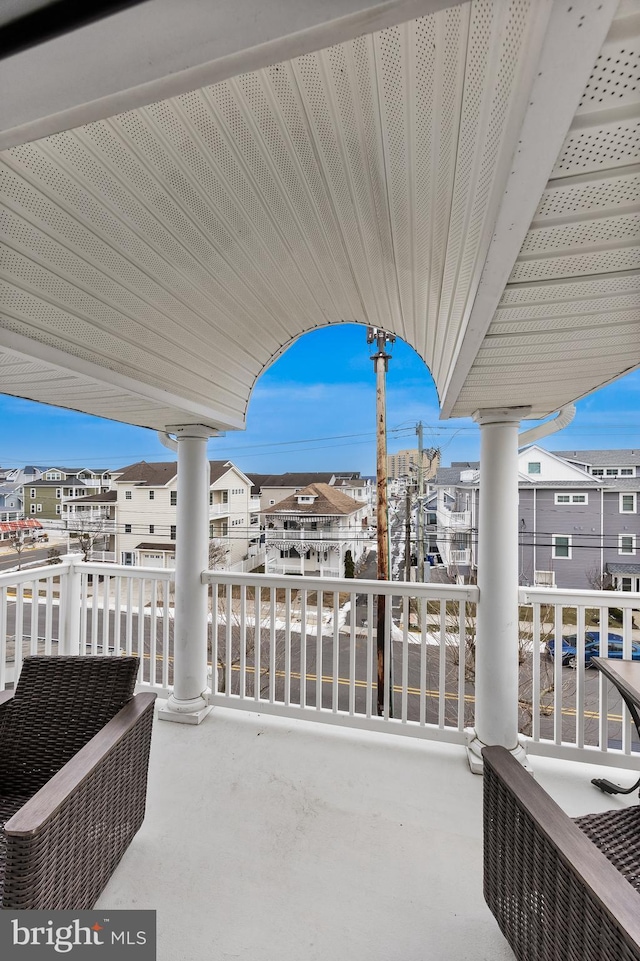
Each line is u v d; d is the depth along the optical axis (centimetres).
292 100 107
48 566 314
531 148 71
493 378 177
